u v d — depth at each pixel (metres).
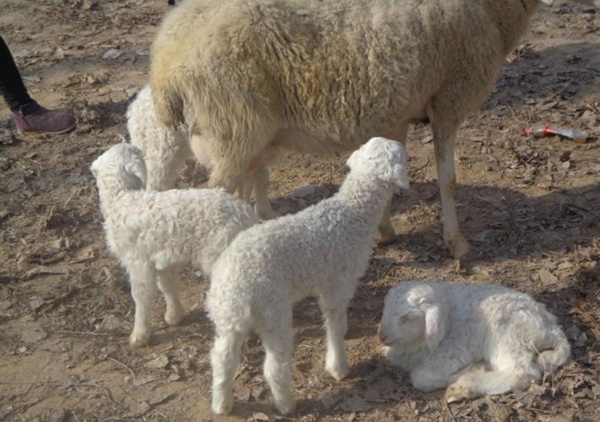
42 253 4.43
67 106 5.38
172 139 4.33
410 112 4.24
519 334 3.86
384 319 3.86
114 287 4.27
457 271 4.31
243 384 3.90
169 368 3.96
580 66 5.66
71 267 4.38
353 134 4.19
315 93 4.12
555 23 6.18
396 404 3.84
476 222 4.57
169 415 3.82
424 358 3.89
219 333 3.73
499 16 4.31
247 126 4.10
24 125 5.14
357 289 4.25
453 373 3.85
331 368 3.90
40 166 4.94
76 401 3.87
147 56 5.89
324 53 4.10
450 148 4.34
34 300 4.21
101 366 3.98
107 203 3.90
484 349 3.88
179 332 4.09
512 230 4.50
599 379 3.87
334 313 3.85
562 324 4.07
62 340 4.07
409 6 4.16
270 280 3.68
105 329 4.11
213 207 3.83
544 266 4.32
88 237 4.52
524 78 5.56
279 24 4.08
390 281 4.29
